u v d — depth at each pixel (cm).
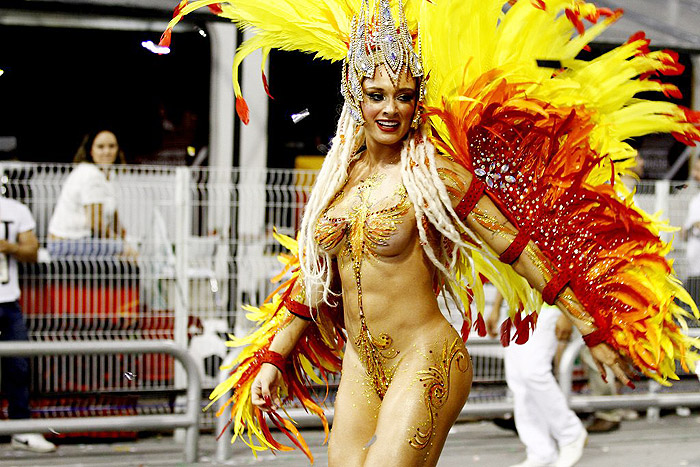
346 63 356
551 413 665
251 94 951
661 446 768
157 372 770
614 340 339
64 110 1005
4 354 618
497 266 371
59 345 629
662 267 346
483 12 355
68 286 743
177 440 764
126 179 777
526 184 352
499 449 748
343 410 356
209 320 771
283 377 403
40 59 997
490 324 694
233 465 680
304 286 381
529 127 353
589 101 356
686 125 357
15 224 702
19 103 1001
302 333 393
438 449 339
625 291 342
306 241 360
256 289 779
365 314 347
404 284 342
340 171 357
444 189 335
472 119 351
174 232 770
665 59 352
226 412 686
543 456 675
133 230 758
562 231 349
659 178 1073
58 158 1009
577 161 350
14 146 996
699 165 950
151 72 996
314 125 1033
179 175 748
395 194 341
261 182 788
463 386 347
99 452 725
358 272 346
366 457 335
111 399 765
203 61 988
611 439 795
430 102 352
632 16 947
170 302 759
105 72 1005
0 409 763
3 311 701
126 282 751
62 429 644
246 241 779
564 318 659
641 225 348
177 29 922
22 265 735
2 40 989
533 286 346
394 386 341
